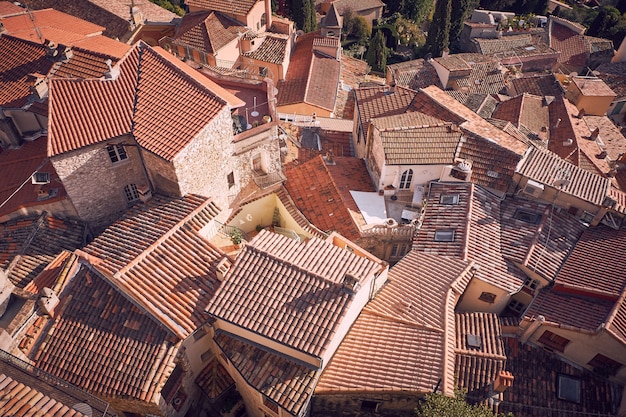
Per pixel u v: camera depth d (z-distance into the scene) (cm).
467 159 3453
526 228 3183
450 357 2389
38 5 5247
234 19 5297
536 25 8088
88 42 3544
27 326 2316
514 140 3675
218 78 3812
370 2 9044
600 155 4731
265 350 2353
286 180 3491
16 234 2917
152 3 5884
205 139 2820
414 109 4106
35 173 2819
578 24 8212
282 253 2516
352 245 2791
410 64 6644
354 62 6906
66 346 2355
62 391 1956
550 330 2652
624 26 8331
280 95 5372
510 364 2655
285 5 7906
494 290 2889
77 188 2847
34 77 3158
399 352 2405
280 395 2195
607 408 2500
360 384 2281
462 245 2983
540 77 6106
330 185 3378
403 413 2361
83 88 2892
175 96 2930
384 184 3438
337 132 4478
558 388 2566
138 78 3036
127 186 3056
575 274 2917
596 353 2572
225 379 2611
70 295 2491
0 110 3139
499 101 5747
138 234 2697
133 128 2806
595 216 3225
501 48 7425
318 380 2323
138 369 2256
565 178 3306
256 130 3141
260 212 3497
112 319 2406
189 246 2638
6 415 1517
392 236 3161
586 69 7319
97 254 2608
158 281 2467
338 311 2267
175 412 2464
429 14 10200
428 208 3269
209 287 2508
